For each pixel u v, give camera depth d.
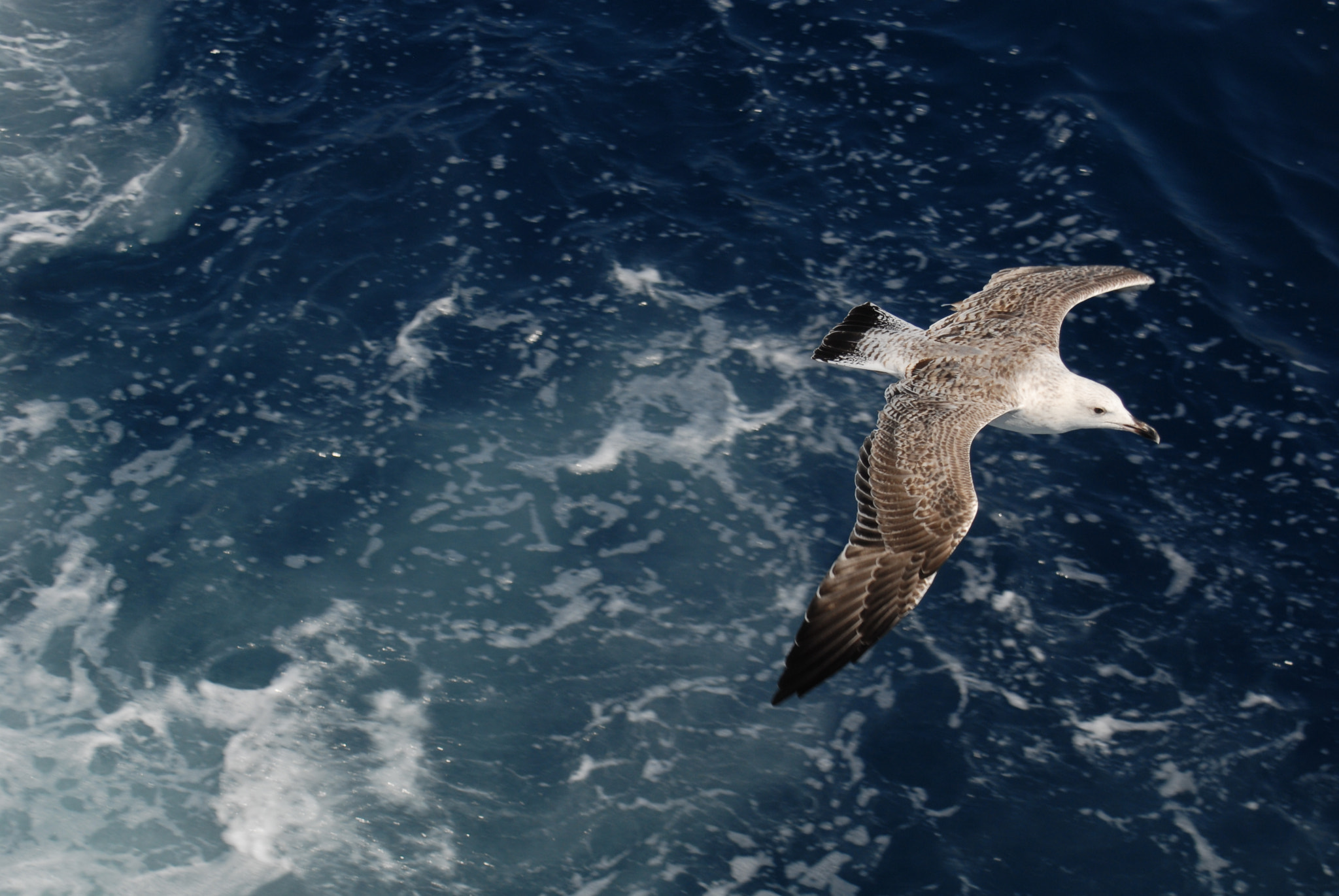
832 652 9.61
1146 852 16.70
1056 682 18.27
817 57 25.66
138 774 17.44
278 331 21.81
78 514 19.73
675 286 22.33
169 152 24.16
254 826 17.03
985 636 18.72
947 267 22.50
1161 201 23.55
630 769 17.44
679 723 17.84
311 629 18.70
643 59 25.62
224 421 20.77
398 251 22.80
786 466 20.33
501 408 20.94
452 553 19.41
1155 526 19.73
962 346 11.91
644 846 16.80
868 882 16.50
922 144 24.34
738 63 25.50
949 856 16.69
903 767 17.48
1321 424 20.78
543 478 20.19
